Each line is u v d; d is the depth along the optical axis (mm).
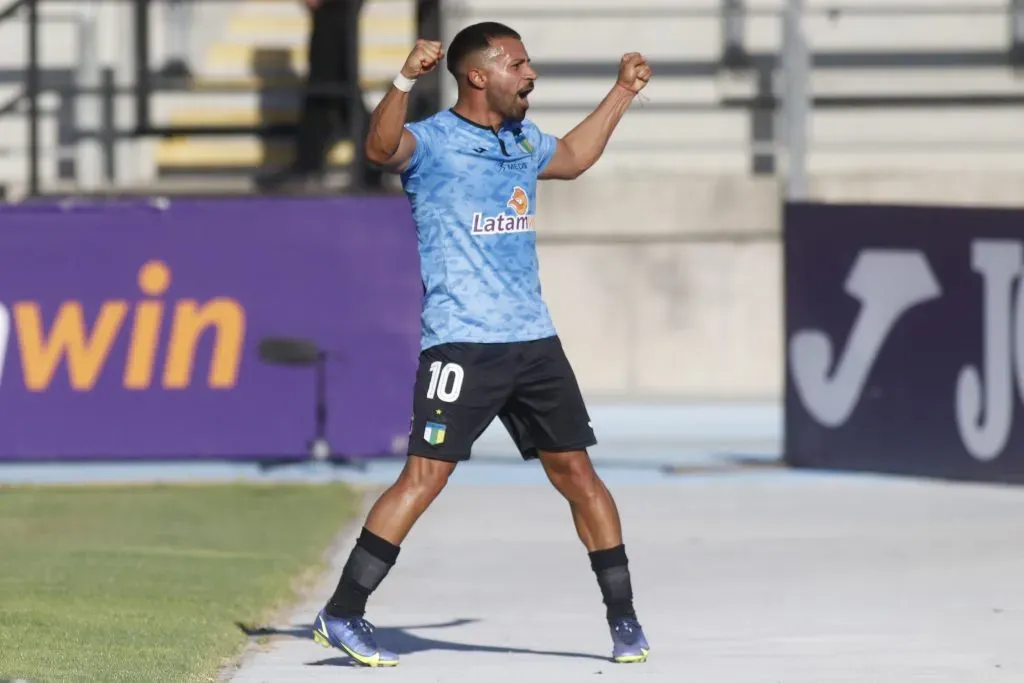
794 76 54688
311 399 41594
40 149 56344
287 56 63969
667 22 60438
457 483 40125
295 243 41469
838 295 40750
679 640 22594
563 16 57812
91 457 41375
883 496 37312
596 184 55438
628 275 55594
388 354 41562
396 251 41500
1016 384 37875
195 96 61938
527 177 20547
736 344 55656
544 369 20469
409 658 21391
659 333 55625
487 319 20203
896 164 60719
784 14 55406
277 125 58312
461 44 20344
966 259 38531
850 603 25359
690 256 55594
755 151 57188
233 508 35406
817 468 41438
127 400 41406
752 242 55562
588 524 21094
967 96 60594
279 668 20656
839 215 40625
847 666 20609
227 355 41562
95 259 41312
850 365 40688
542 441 20875
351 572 20500
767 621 23969
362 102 51219
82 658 20312
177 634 22156
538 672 20375
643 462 43875
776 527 33219
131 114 60531
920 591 26344
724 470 41781
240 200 41406
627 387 55719
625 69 21578
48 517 34062
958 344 38812
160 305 41438
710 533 32500
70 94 56281
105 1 60750
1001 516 34281
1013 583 26984
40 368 41281
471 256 20266
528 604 25656
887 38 60781
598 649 22016
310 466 42969
